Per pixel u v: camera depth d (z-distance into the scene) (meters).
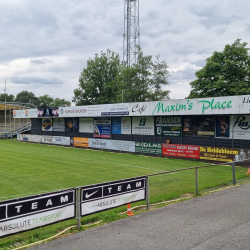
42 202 6.91
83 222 8.27
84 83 59.41
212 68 32.72
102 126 32.59
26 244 6.72
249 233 6.94
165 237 6.77
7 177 15.45
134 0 44.31
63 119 38.22
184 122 25.08
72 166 19.19
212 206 9.30
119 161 21.52
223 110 19.98
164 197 10.93
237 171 16.53
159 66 41.34
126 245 6.36
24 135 40.31
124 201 8.61
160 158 22.84
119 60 60.22
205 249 6.08
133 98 42.91
